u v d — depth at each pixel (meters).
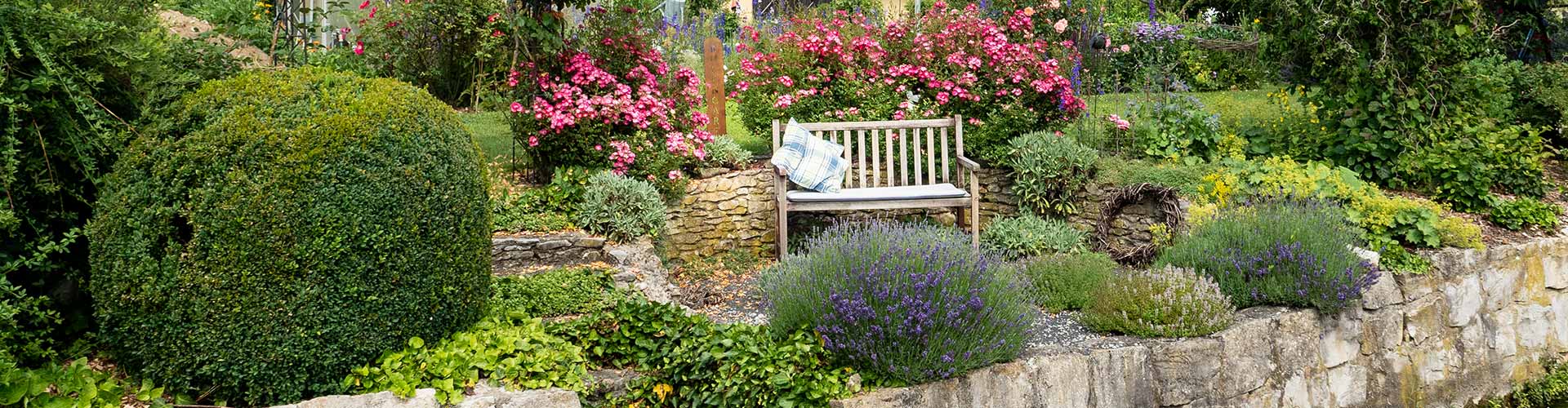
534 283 5.03
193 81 4.13
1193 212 6.41
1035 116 7.59
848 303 4.37
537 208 6.24
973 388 4.43
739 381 4.08
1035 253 6.76
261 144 3.56
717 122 7.69
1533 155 7.45
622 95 6.69
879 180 7.36
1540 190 7.40
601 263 5.79
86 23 3.71
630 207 6.23
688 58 10.60
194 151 3.58
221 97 3.74
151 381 3.66
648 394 4.21
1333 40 7.38
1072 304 5.70
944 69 7.81
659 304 4.51
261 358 3.57
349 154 3.61
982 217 7.69
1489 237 6.65
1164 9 13.16
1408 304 5.96
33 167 3.66
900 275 4.54
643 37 6.98
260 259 3.53
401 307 3.75
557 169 6.44
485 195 4.16
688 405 4.19
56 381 3.51
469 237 3.97
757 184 7.10
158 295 3.55
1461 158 7.05
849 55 7.86
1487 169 7.06
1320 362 5.55
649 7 7.27
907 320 4.34
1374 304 5.76
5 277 3.54
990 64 7.66
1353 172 7.12
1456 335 6.19
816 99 7.77
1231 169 7.01
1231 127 8.08
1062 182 7.26
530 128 6.55
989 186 7.67
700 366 4.14
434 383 3.67
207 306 3.54
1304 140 7.75
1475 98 7.67
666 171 6.71
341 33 9.21
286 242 3.54
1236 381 5.15
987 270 4.76
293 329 3.58
